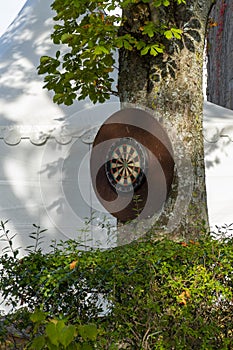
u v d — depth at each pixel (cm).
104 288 388
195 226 489
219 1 1067
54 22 859
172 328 368
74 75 570
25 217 706
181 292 384
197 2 529
